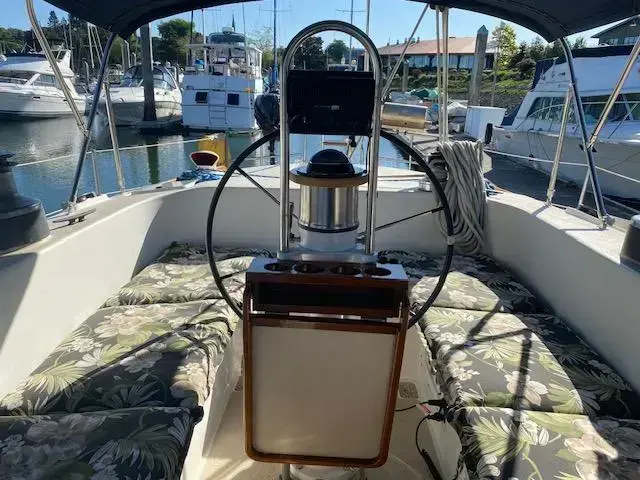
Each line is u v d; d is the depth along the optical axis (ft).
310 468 3.91
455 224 7.12
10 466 2.97
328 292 3.10
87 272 5.06
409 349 5.80
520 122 32.78
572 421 3.53
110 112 6.69
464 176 6.98
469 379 3.98
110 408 3.58
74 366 4.04
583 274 4.86
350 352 3.23
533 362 4.26
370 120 3.17
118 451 3.10
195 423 3.58
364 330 3.14
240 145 30.83
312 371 3.31
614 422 3.54
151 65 45.96
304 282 3.02
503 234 6.84
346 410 3.45
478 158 7.12
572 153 26.66
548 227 5.65
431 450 4.82
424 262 6.83
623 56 25.32
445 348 4.47
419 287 5.90
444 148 7.03
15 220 4.23
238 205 7.32
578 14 4.93
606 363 4.33
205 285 5.70
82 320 4.92
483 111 40.78
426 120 7.77
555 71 29.32
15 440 3.19
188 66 46.85
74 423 3.36
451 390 3.93
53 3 4.48
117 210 5.86
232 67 43.86
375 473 4.53
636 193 23.47
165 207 7.04
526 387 3.89
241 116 42.60
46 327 4.29
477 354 4.37
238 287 5.66
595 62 26.21
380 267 3.18
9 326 3.80
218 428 5.06
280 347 3.24
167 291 5.54
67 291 4.65
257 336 3.21
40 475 2.91
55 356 4.21
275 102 7.30
